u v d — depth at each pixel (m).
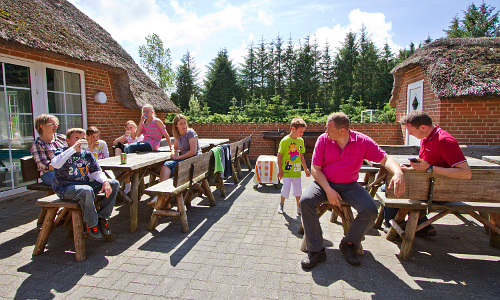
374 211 2.82
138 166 3.86
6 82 4.95
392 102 9.55
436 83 5.74
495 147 5.45
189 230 3.83
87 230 3.20
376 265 2.89
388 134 8.89
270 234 3.67
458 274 2.72
